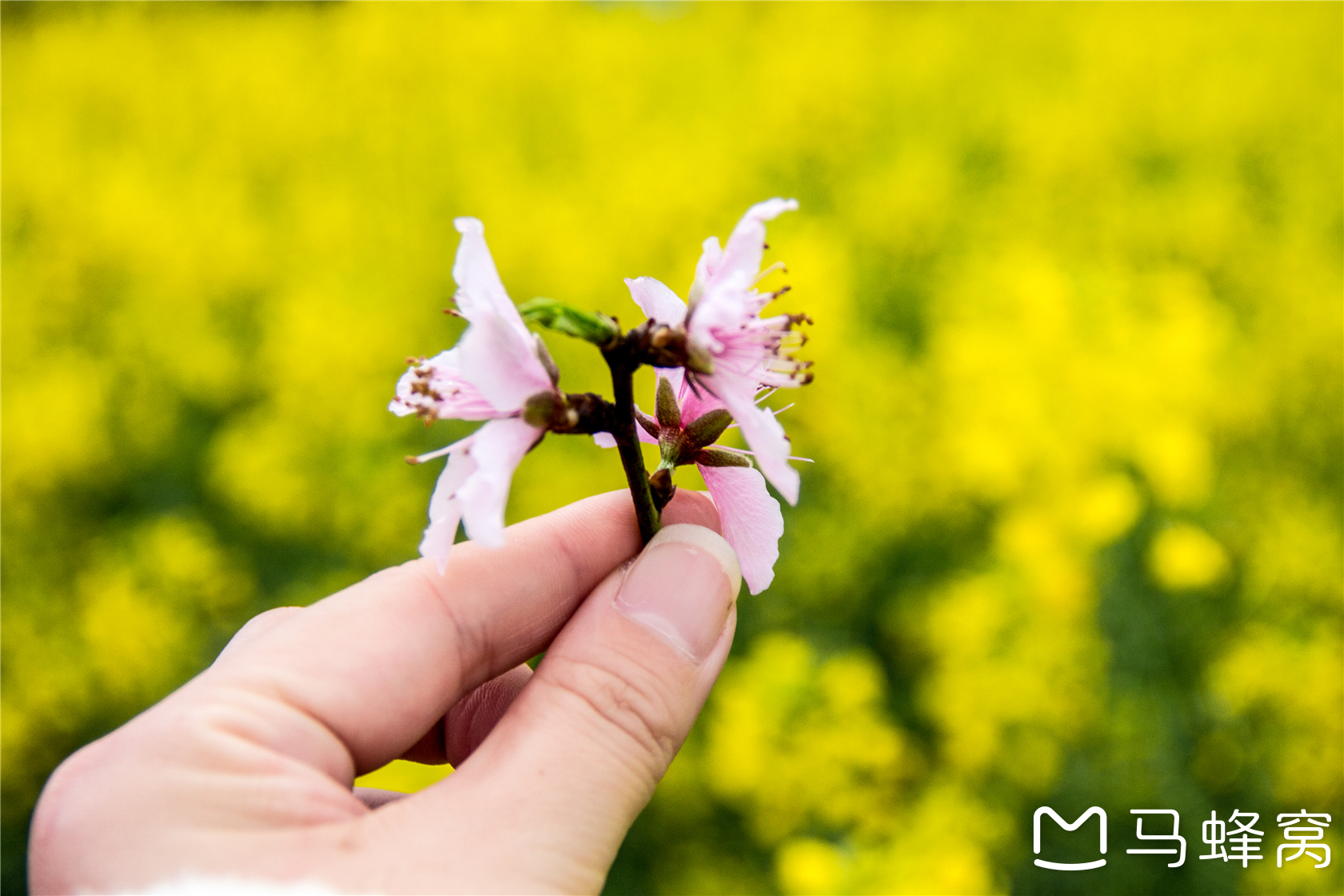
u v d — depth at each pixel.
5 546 0.50
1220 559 0.36
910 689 0.41
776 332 0.21
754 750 0.34
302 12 0.90
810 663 0.37
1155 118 0.65
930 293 0.53
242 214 0.64
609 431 0.21
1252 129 0.65
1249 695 0.36
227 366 0.57
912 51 0.73
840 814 0.34
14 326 0.58
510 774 0.21
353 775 0.22
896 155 0.60
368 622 0.22
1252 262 0.55
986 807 0.35
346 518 0.47
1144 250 0.55
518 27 0.70
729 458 0.22
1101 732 0.36
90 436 0.53
